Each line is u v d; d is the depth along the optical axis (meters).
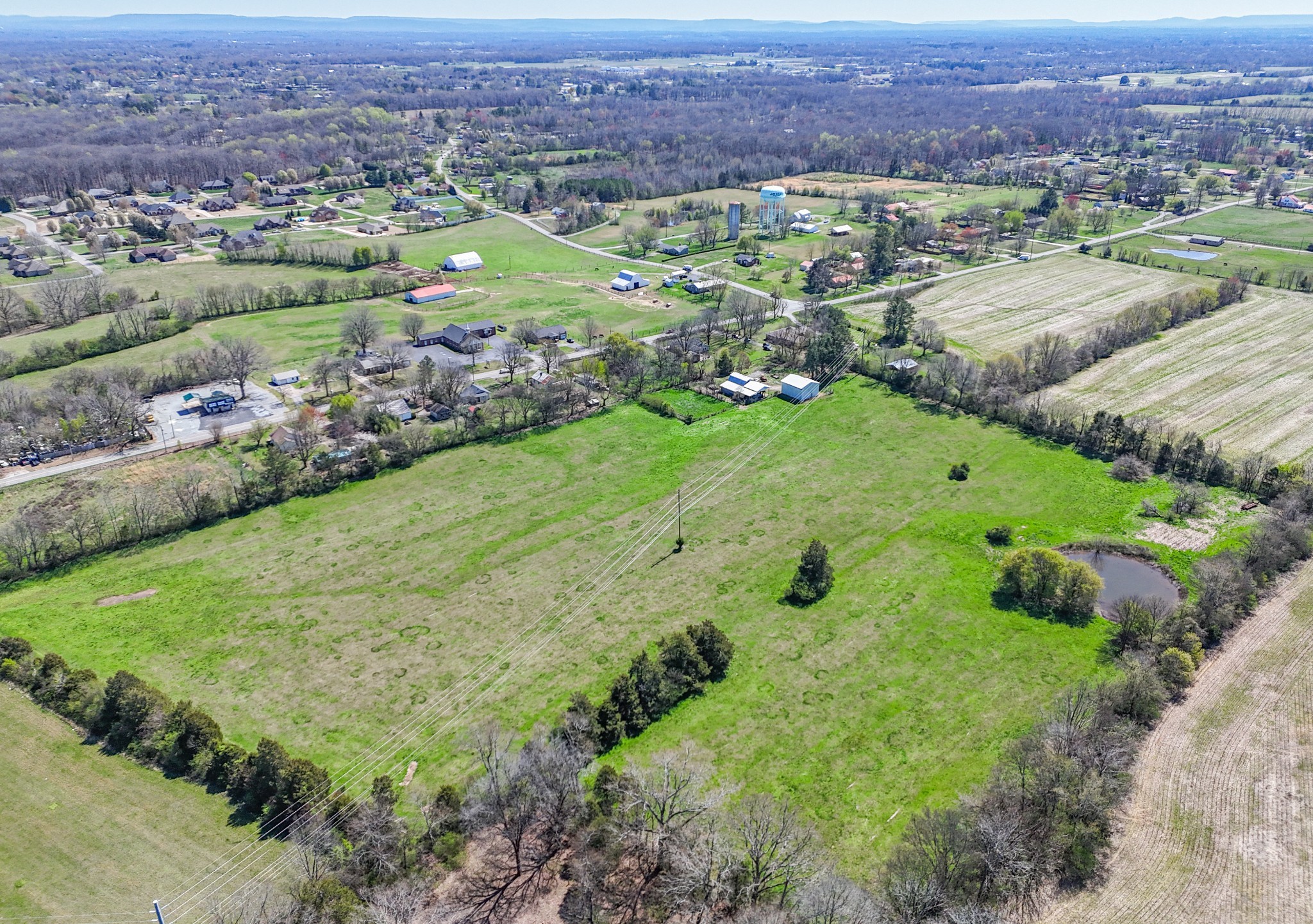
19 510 111.88
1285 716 76.12
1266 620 88.38
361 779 71.00
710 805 63.25
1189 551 100.44
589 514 112.56
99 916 59.22
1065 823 64.19
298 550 104.75
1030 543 103.94
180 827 66.56
